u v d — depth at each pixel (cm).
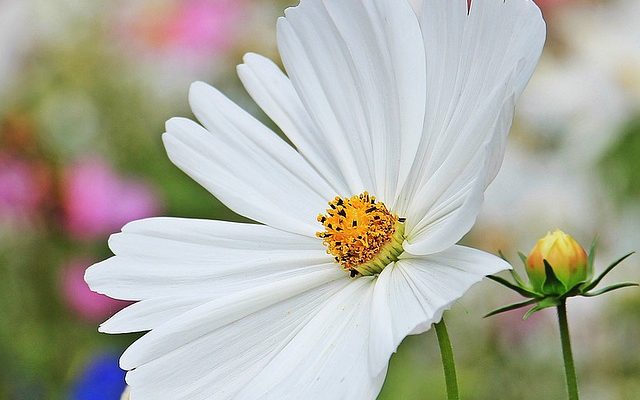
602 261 66
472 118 47
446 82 48
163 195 67
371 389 46
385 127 49
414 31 48
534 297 49
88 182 67
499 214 67
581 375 65
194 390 47
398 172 49
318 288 49
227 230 49
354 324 48
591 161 67
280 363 47
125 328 48
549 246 50
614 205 67
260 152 50
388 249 48
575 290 49
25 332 67
